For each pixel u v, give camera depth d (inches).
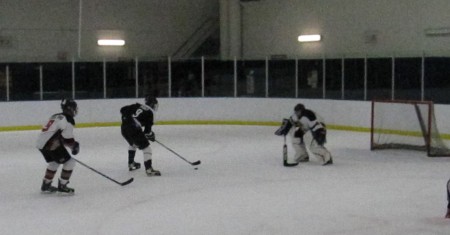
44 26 859.4
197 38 956.0
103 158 521.3
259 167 474.0
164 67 824.9
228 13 917.8
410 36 720.3
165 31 941.8
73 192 373.4
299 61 796.0
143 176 436.8
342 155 534.9
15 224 308.3
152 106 438.6
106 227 302.5
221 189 391.9
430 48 697.6
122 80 814.5
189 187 397.7
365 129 708.7
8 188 396.8
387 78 719.7
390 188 393.1
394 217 321.1
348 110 728.3
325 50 821.9
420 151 558.3
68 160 368.8
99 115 773.3
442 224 306.8
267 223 309.7
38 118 739.4
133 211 334.6
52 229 299.0
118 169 465.7
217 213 330.3
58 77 788.6
